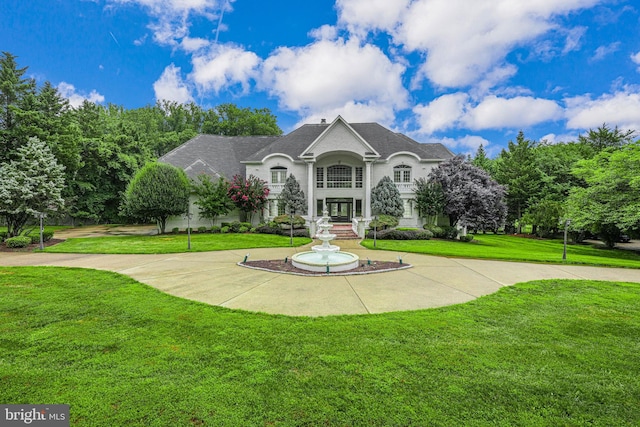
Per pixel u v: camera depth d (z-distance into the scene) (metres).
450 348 5.27
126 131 41.59
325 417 3.52
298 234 23.89
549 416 3.59
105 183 38.94
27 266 12.52
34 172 20.61
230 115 59.94
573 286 9.70
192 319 6.59
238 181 27.95
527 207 42.56
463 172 26.27
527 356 5.02
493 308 7.47
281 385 4.15
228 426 3.37
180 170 26.70
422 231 23.70
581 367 4.71
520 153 44.84
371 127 33.84
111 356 4.94
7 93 27.94
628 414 3.66
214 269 12.07
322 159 30.84
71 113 37.41
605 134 46.91
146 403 3.74
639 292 9.03
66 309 7.20
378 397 3.89
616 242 28.73
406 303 7.87
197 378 4.30
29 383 4.15
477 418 3.53
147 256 15.55
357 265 12.58
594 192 24.45
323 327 6.16
